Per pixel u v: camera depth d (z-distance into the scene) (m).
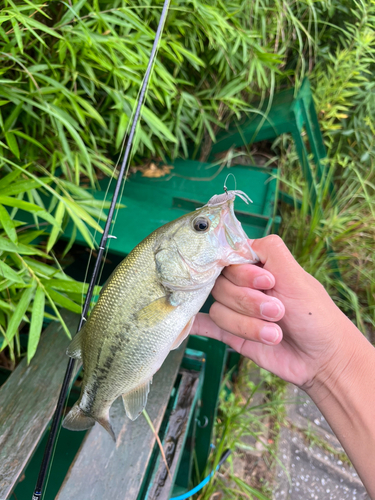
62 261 0.63
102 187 0.67
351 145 1.01
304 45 0.96
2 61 0.47
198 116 0.76
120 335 0.31
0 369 0.50
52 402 0.39
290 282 0.31
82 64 0.52
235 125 0.84
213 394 0.52
